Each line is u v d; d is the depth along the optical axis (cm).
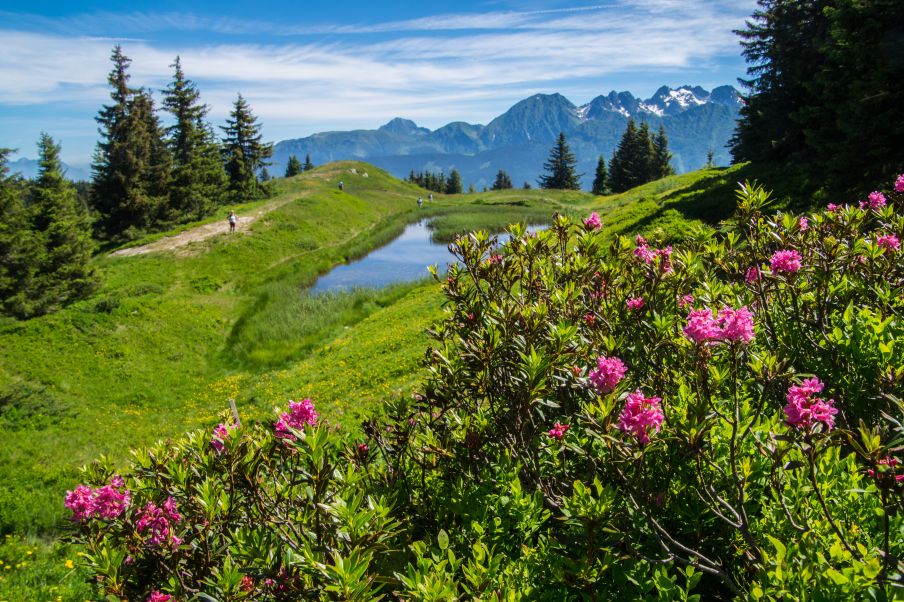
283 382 2027
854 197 1711
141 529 393
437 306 2328
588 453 397
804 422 257
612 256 610
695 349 345
